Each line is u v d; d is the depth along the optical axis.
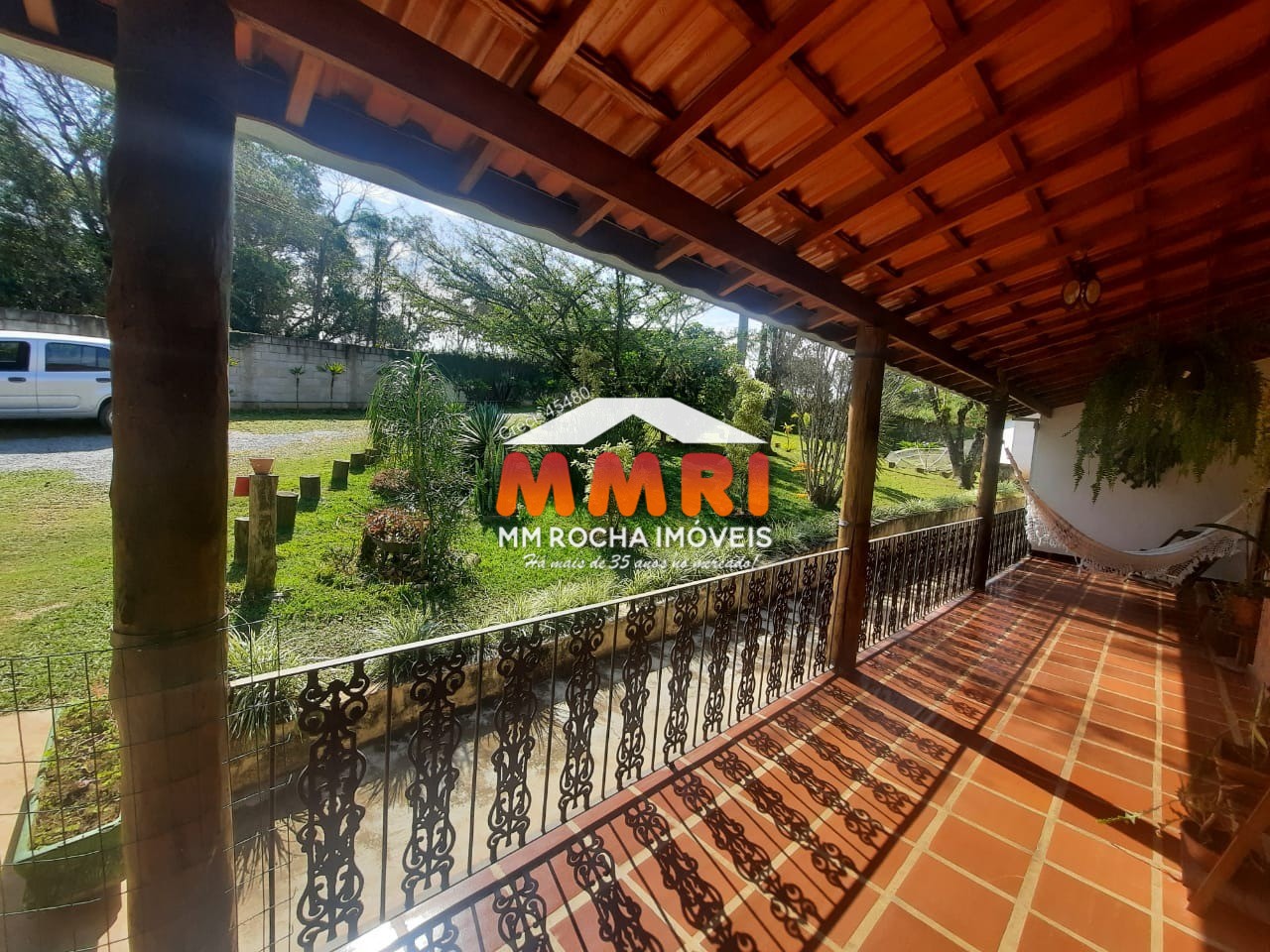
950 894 1.64
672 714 2.26
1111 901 1.63
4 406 5.55
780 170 1.78
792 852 1.79
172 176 0.93
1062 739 2.56
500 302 8.80
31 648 2.74
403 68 1.17
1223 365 3.66
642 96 1.46
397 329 13.94
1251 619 3.47
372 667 2.68
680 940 1.45
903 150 1.86
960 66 1.39
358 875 1.37
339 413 9.18
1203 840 1.68
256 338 8.58
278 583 3.75
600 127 1.64
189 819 1.05
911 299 3.22
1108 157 1.99
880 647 3.63
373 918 1.59
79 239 8.45
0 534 3.80
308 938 1.29
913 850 1.82
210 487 1.02
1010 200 2.20
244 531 4.00
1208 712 2.86
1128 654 3.69
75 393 5.92
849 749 2.41
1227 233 2.81
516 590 4.29
